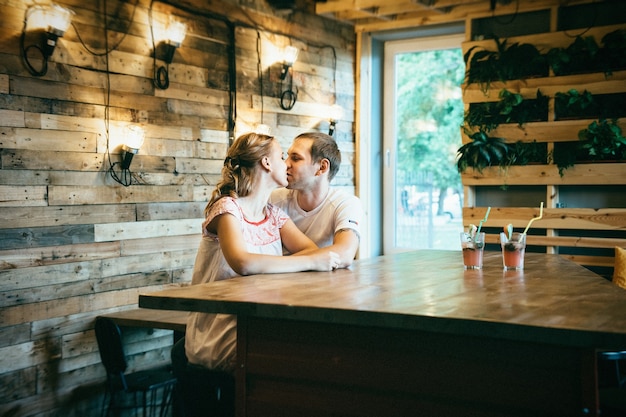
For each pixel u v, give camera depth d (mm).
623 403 2115
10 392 3453
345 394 1773
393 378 1701
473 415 1602
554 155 4953
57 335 3674
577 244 4941
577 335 1399
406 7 5270
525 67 5086
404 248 6188
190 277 4426
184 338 2498
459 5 5422
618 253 4316
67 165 3703
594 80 4816
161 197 4238
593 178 4848
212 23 4645
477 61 5238
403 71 6176
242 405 1930
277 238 2621
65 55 3693
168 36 4234
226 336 2117
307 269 2473
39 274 3580
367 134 6039
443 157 6039
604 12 4969
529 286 2105
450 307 1673
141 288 4113
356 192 6012
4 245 3424
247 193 2473
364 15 5535
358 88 5961
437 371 1644
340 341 1775
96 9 3861
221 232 2332
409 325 1582
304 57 5477
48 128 3613
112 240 3947
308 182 2840
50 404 3643
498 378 1567
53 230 3641
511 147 5113
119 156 3979
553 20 5055
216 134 4656
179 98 4379
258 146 2455
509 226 2617
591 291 1988
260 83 5051
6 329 3438
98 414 3896
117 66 3977
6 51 3422
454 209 6020
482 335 1503
